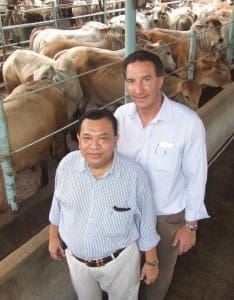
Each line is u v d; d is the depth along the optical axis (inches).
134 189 67.5
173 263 90.8
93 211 67.7
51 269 94.7
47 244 93.6
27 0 515.2
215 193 151.9
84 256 72.6
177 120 73.0
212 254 120.8
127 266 74.1
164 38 301.3
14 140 133.0
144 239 74.2
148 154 75.4
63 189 69.1
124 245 71.5
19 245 114.7
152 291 96.8
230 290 107.9
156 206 80.0
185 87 196.7
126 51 125.4
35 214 126.8
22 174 173.8
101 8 495.8
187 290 107.5
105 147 62.9
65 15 506.3
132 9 117.8
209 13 436.5
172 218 81.5
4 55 334.0
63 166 69.5
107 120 62.6
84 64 213.6
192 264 116.6
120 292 78.1
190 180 77.2
